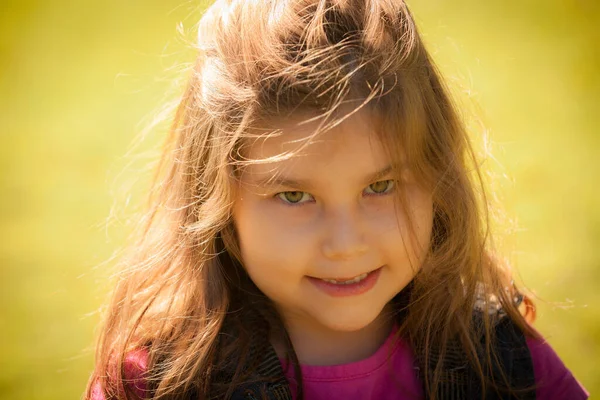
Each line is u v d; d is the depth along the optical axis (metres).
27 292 1.71
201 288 1.08
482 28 2.65
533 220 1.79
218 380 1.07
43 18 3.01
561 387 1.12
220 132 1.04
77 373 1.48
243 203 1.03
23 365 1.50
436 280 1.10
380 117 1.01
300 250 1.02
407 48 1.04
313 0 1.03
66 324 1.60
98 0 3.14
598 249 1.68
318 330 1.09
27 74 2.69
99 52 2.77
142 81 2.58
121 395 1.08
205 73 1.06
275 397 1.07
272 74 1.01
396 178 1.03
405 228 1.04
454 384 1.10
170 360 1.08
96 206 2.02
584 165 1.99
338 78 1.00
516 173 1.97
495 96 2.30
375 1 1.04
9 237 1.91
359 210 1.02
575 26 2.62
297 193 1.02
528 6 2.75
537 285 1.57
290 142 1.00
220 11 1.07
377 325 1.10
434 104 1.06
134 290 1.11
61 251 1.85
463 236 1.09
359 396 1.09
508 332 1.12
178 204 1.09
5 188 2.11
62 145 2.30
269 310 1.09
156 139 1.35
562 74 2.39
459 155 1.09
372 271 1.04
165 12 3.02
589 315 1.49
